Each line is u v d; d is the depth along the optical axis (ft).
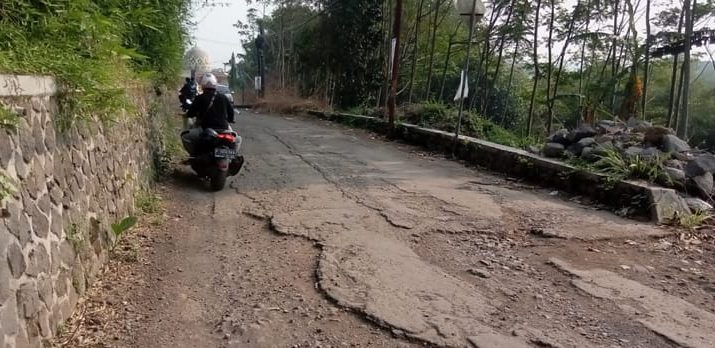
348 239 16.46
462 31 78.33
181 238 16.80
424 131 38.01
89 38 13.89
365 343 10.46
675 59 50.31
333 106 79.46
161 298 12.37
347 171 28.12
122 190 17.13
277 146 38.27
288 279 13.50
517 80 86.02
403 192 23.07
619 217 19.19
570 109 78.02
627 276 13.89
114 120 15.48
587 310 11.92
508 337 10.65
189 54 64.85
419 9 65.62
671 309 11.96
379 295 12.45
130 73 19.36
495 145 29.78
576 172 22.56
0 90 8.76
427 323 11.16
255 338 10.61
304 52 91.04
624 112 54.24
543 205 20.89
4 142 8.92
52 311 10.14
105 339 10.45
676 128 51.01
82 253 12.23
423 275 13.76
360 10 77.56
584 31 58.08
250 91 143.13
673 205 18.57
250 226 18.16
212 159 23.08
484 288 13.05
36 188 10.07
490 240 16.76
